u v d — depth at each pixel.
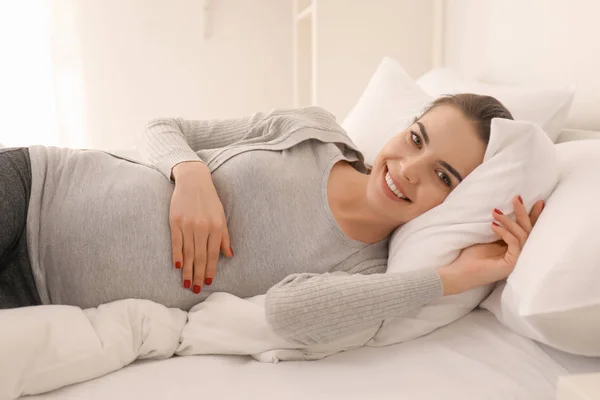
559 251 0.72
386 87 1.45
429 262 0.93
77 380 0.72
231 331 0.84
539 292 0.70
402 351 0.84
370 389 0.72
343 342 0.84
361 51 2.06
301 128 1.14
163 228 0.95
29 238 0.90
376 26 2.06
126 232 0.93
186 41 2.64
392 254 1.02
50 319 0.74
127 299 0.87
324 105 2.08
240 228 1.02
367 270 1.05
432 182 0.96
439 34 2.06
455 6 1.95
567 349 0.73
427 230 0.95
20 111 2.45
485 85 1.35
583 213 0.74
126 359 0.77
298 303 0.80
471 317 0.95
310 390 0.71
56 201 0.95
